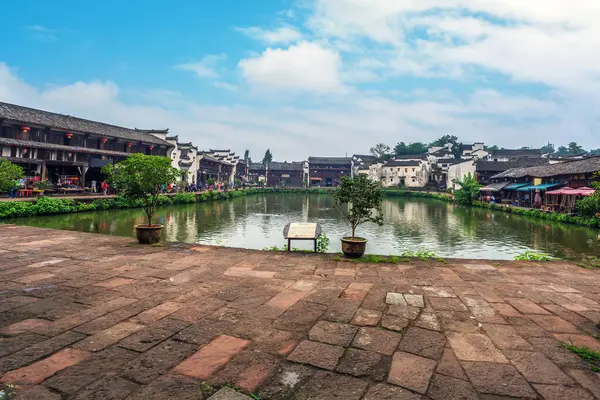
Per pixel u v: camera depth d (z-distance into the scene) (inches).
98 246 397.7
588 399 125.3
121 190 431.5
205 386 126.7
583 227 958.4
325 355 153.5
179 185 1734.7
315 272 303.7
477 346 165.8
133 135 1711.4
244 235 781.9
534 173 1581.0
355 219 378.6
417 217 1242.6
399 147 4345.5
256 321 190.9
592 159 1312.7
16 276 273.0
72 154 1327.5
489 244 713.6
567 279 300.0
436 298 238.2
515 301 236.2
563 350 163.3
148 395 121.2
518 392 128.7
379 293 246.5
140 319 190.4
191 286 254.7
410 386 130.7
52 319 187.9
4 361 142.1
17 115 1180.5
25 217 858.1
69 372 134.9
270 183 3754.9
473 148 3508.9
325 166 3826.3
